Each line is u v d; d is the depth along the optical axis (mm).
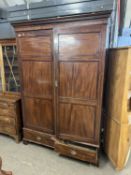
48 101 1950
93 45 1532
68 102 1811
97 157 1762
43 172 1748
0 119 2354
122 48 1526
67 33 1601
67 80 1741
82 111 1771
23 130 2232
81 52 1598
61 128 1948
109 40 2072
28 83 2008
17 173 1730
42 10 2027
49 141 2062
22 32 1830
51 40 1708
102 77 1578
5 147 2203
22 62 1957
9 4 2334
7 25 2223
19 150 2137
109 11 1379
